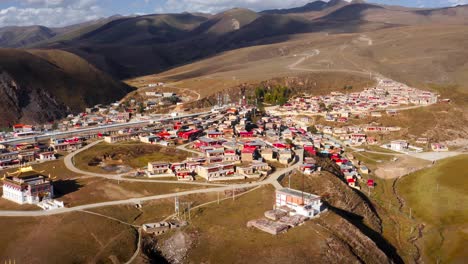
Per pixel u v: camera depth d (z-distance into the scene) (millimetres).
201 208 178875
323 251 145500
